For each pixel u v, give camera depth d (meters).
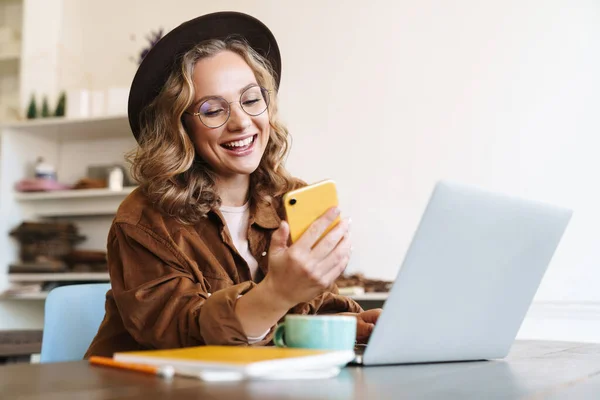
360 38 3.90
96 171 4.29
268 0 4.14
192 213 1.57
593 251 3.29
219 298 1.16
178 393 0.70
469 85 3.63
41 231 4.04
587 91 3.38
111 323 1.52
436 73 3.71
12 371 0.89
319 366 0.87
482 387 0.84
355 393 0.74
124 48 4.46
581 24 3.42
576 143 3.38
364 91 3.86
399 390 0.78
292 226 1.09
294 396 0.70
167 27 4.38
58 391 0.72
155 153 1.61
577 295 3.30
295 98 4.02
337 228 1.10
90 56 4.54
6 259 4.14
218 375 0.79
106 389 0.73
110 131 4.24
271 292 1.11
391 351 1.05
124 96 4.01
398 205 3.71
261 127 1.66
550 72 3.46
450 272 1.05
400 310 1.02
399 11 3.83
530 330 3.38
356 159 3.83
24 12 4.43
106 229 4.29
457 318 1.11
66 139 4.50
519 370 1.05
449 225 1.01
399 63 3.80
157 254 1.42
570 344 1.65
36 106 4.31
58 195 4.06
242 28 1.75
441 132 3.67
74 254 4.05
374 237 3.74
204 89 1.62
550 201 3.39
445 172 3.63
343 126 3.88
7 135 4.21
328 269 1.09
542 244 1.20
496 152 3.53
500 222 1.09
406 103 3.76
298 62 4.03
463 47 3.67
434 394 0.77
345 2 3.96
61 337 1.74
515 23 3.57
